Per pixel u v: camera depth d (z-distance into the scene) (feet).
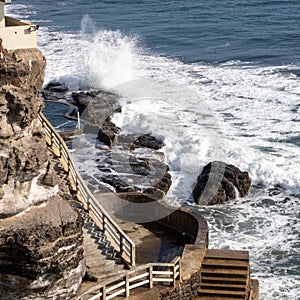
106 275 77.51
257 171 139.44
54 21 340.80
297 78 217.36
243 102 187.62
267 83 210.18
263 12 341.00
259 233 117.39
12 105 70.69
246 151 148.77
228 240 114.83
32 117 72.33
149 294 77.25
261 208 126.41
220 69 231.91
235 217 122.31
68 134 146.51
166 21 329.31
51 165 74.13
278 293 100.27
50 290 72.23
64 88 203.72
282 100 189.78
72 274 73.72
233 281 83.87
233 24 315.78
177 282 79.97
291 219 122.42
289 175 138.41
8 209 71.10
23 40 81.15
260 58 249.55
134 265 79.82
